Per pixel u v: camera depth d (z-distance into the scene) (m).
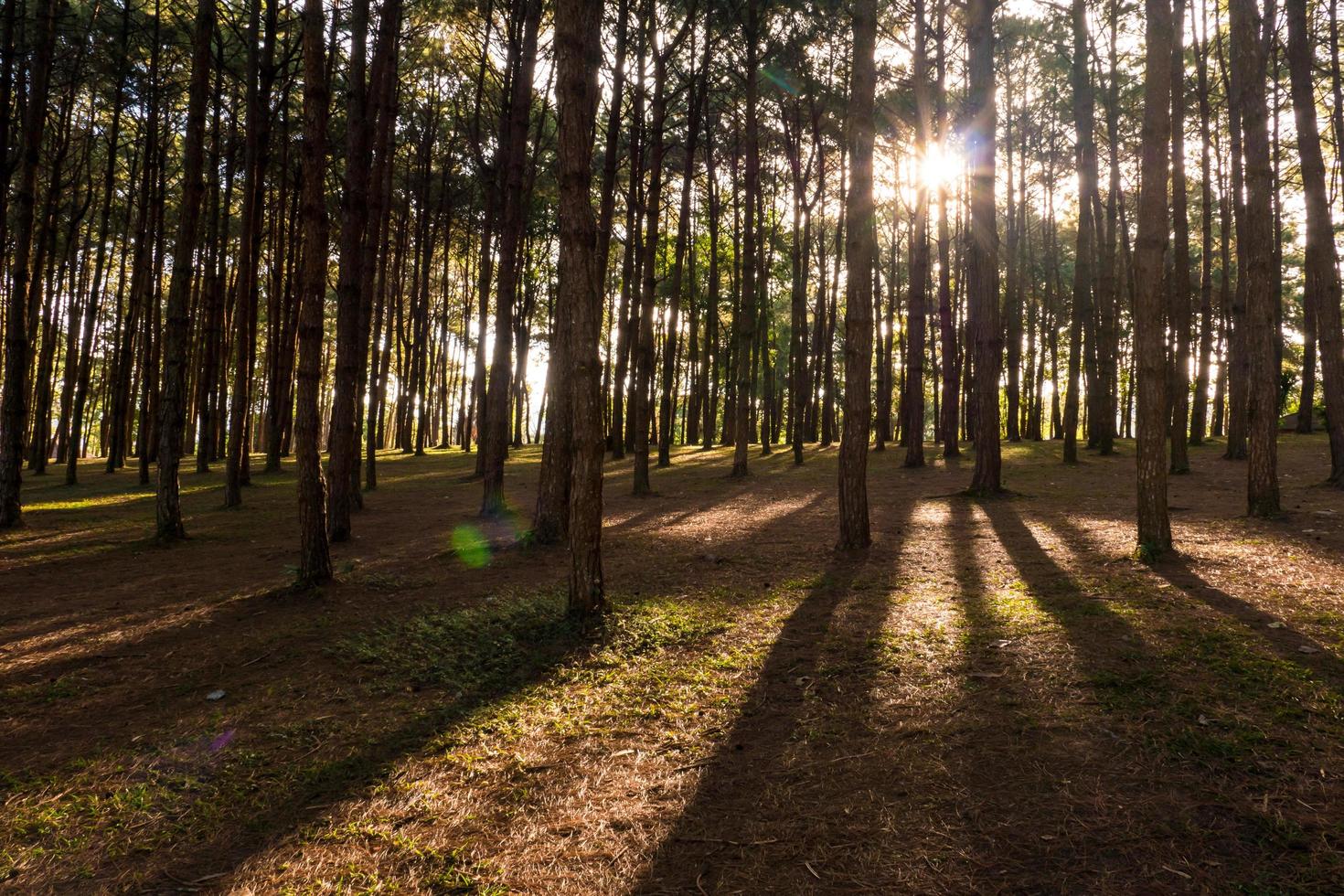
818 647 5.40
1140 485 7.62
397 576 8.61
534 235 30.67
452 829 3.31
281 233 21.47
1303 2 11.38
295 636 6.36
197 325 30.31
